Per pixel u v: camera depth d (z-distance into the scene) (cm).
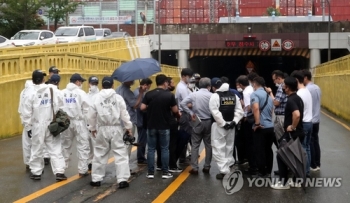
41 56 1956
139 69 1143
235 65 7238
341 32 5634
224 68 7319
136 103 1196
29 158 1130
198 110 1103
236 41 5650
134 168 1200
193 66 6462
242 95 1216
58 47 2914
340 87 2597
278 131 1046
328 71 3503
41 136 1037
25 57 1819
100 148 1005
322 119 2483
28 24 4875
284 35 5619
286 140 977
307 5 8225
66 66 2170
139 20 7900
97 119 991
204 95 1100
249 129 1121
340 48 5656
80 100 1108
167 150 1074
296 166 948
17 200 902
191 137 1150
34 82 1036
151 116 1066
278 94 1050
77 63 2316
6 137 1647
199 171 1159
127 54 4575
